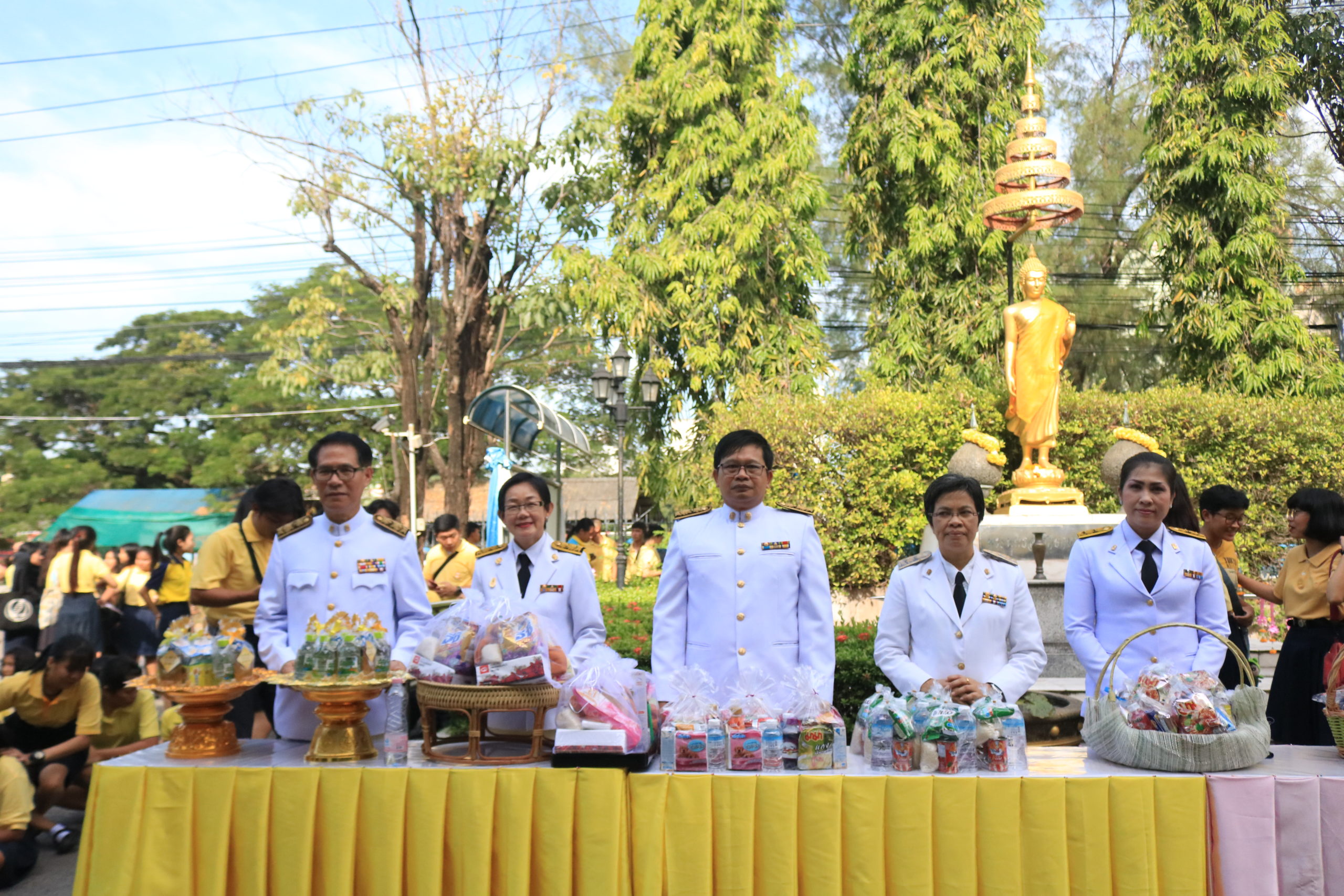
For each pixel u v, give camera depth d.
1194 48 14.12
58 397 29.47
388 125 16.62
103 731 5.63
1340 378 13.60
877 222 15.70
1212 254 14.09
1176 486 4.71
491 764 3.18
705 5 15.64
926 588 3.74
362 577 3.81
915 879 2.93
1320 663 4.75
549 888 3.00
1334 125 17.47
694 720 3.16
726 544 3.85
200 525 25.02
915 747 3.11
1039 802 2.96
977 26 14.59
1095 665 3.80
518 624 3.25
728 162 15.18
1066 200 9.37
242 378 27.95
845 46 20.89
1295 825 2.98
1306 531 4.84
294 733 3.71
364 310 26.83
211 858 3.11
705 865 2.98
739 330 15.10
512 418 13.43
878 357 15.25
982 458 10.09
